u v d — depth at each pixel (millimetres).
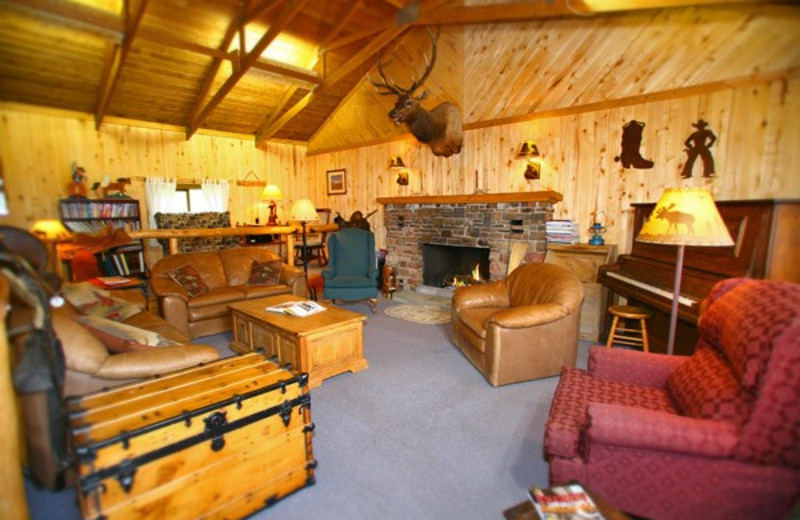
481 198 4797
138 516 1465
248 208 7270
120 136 5766
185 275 4145
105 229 5008
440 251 5828
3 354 1378
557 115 4336
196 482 1589
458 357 3482
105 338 2109
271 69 5078
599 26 3773
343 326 3062
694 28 3291
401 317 4703
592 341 3840
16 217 2324
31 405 1586
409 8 4273
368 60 5629
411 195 6004
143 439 1457
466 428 2389
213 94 5805
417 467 2043
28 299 1532
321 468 2041
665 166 3672
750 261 2363
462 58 4863
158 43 4488
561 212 4418
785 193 3059
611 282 3492
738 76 3189
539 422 2451
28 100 4621
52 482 1765
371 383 2979
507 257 4766
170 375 1913
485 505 1785
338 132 7020
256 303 3664
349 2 4723
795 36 2893
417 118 4660
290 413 1822
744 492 1417
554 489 1326
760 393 1390
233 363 2068
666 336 3287
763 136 3127
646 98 3689
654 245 3314
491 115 4883
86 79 4812
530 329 2898
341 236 5266
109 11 3939
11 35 3920
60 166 5008
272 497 1796
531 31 4223
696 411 1611
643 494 1552
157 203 6160
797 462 1369
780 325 1403
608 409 1556
